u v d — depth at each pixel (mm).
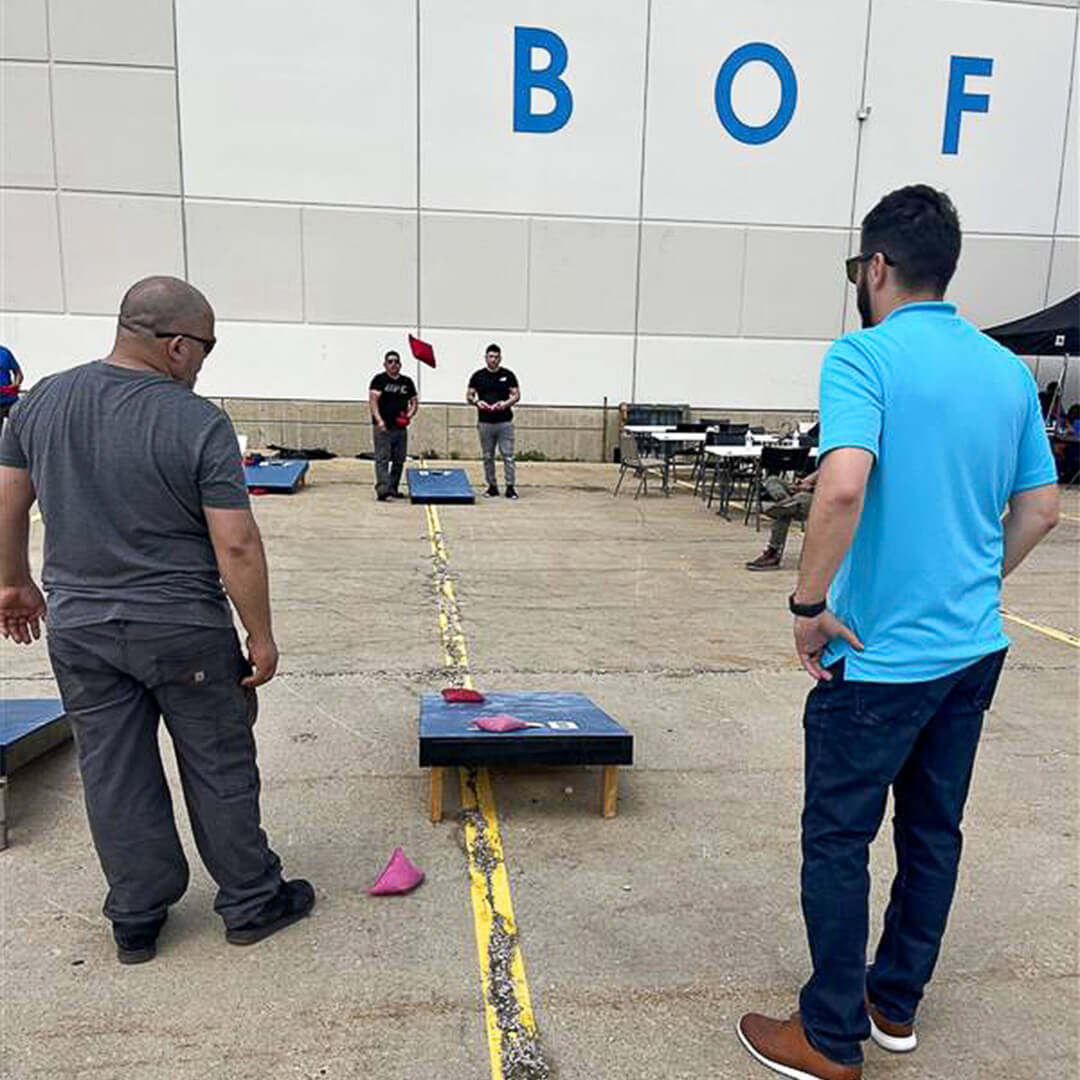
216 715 2211
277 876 2430
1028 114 13273
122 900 2238
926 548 1760
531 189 12672
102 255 12125
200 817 2271
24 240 11977
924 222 1797
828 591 1874
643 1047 2039
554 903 2582
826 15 12656
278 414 12773
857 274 1916
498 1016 2121
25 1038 2014
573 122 12570
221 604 2188
